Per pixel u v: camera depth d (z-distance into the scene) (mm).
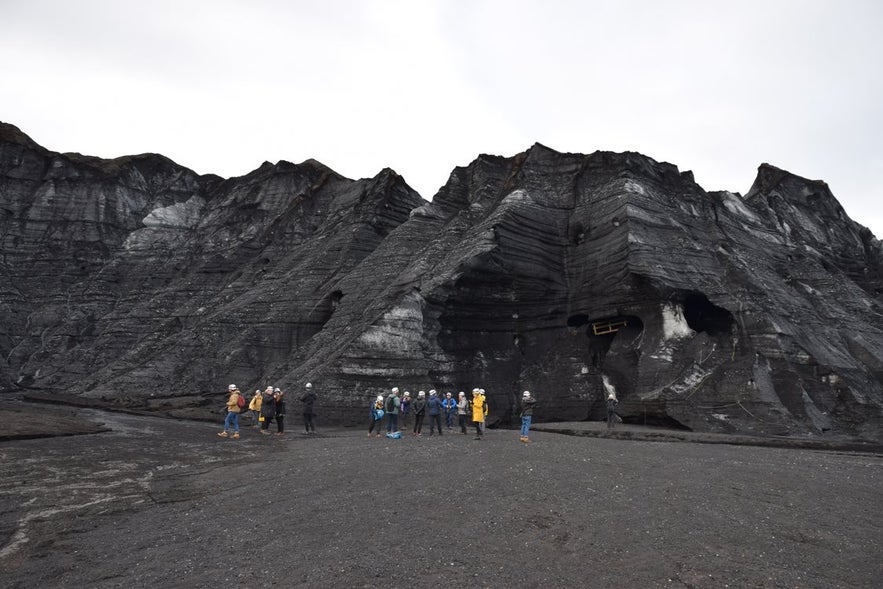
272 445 20109
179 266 64812
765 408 27875
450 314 38094
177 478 13727
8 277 61719
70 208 68250
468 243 41094
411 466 15023
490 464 15055
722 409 28562
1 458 16141
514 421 36781
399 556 8289
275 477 13773
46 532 9312
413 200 57750
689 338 33625
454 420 32594
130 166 75375
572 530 9547
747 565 8094
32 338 57750
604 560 8227
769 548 8844
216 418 31344
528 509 10773
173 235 69875
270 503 11273
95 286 62094
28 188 68500
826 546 9016
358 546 8703
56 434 21172
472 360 37969
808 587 7359
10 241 64250
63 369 52125
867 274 55781
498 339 39719
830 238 56625
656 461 16125
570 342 39250
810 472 15000
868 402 29969
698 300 35875
